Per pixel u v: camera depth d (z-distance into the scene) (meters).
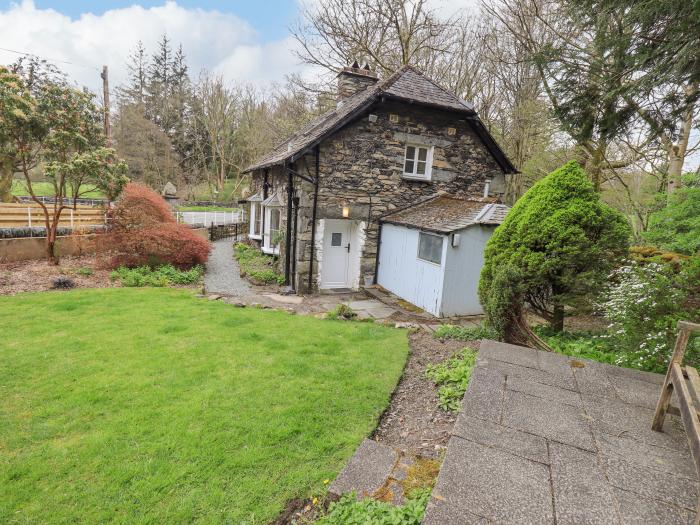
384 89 9.67
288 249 10.64
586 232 5.51
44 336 5.68
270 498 2.72
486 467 2.31
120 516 2.54
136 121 30.59
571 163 5.62
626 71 4.75
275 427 3.52
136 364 4.79
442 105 10.11
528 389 3.38
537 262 5.49
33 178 23.53
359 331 6.53
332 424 3.62
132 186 11.88
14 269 9.98
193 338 5.78
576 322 7.46
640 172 15.09
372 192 10.44
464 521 1.91
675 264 7.10
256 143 32.00
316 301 9.33
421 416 3.85
